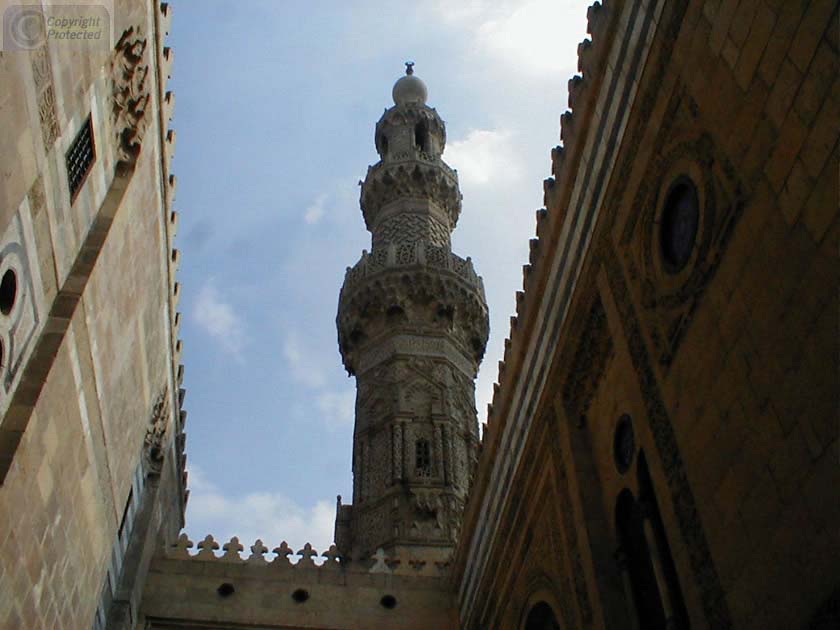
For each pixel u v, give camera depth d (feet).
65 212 52.39
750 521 36.78
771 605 34.83
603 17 54.75
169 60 69.00
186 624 81.87
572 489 58.65
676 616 45.21
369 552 107.65
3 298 44.57
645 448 47.67
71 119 50.80
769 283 36.60
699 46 43.65
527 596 66.74
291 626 83.20
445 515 109.91
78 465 57.98
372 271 143.54
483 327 145.79
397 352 131.64
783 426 34.91
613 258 53.83
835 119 32.63
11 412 47.01
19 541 48.42
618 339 52.39
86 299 55.01
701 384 41.93
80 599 62.39
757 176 37.99
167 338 82.53
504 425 74.33
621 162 52.90
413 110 183.52
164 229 74.08
